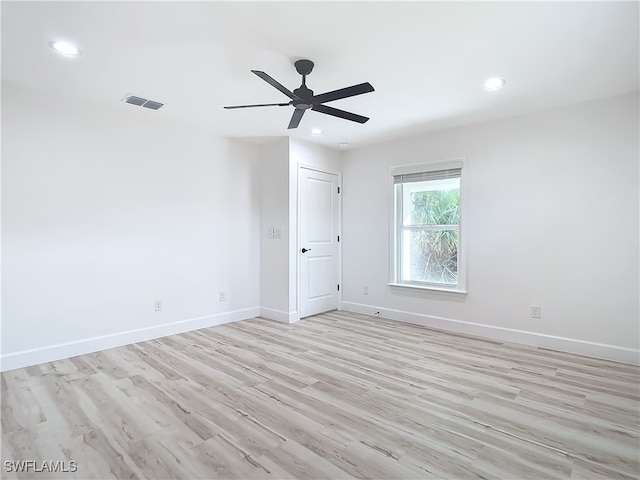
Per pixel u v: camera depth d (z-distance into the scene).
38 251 3.13
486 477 1.73
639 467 1.79
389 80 2.89
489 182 3.92
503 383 2.77
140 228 3.78
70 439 2.01
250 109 3.55
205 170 4.34
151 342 3.76
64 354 3.27
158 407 2.37
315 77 2.85
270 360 3.25
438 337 3.96
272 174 4.80
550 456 1.88
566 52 2.44
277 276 4.76
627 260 3.17
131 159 3.71
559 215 3.50
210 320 4.42
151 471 1.76
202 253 4.33
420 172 4.45
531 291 3.67
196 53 2.47
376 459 1.86
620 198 3.20
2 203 2.95
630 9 1.96
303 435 2.07
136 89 3.08
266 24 2.12
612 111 3.22
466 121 3.92
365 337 3.97
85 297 3.40
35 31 2.19
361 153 5.07
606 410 2.35
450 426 2.17
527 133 3.67
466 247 4.08
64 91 3.12
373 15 2.04
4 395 2.53
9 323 2.99
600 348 3.30
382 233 4.84
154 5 1.93
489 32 2.21
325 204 5.11
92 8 1.96
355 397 2.54
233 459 1.85
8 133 2.97
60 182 3.25
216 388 2.67
